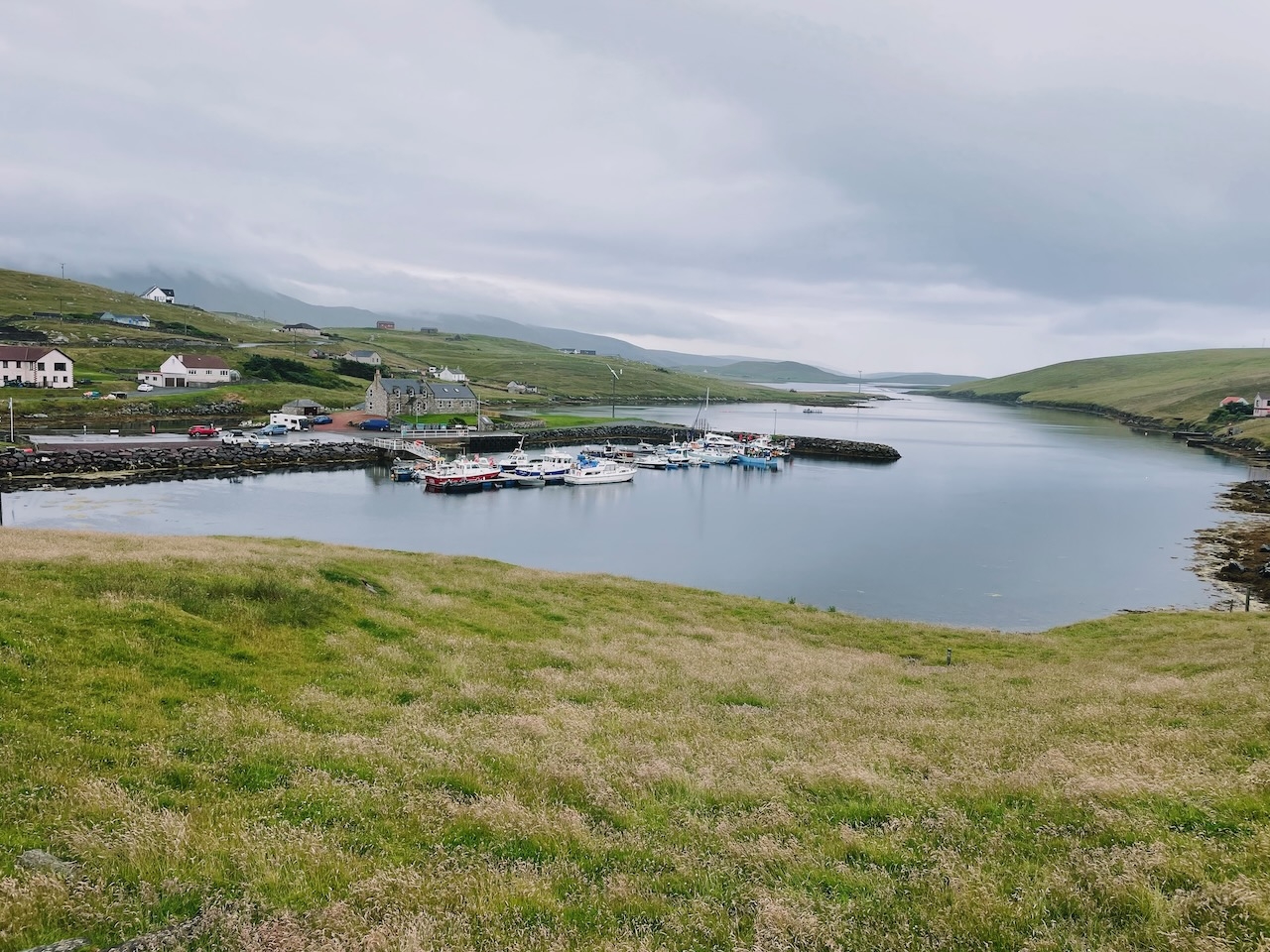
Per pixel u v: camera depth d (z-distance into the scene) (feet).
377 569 116.78
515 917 31.17
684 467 446.19
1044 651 112.98
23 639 57.57
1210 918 30.25
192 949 27.84
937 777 49.55
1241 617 134.62
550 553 228.84
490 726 56.44
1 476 300.81
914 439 636.89
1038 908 32.32
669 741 56.18
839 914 32.24
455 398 602.03
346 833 37.58
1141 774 47.11
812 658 96.84
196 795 40.01
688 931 30.94
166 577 81.82
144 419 482.28
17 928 27.14
